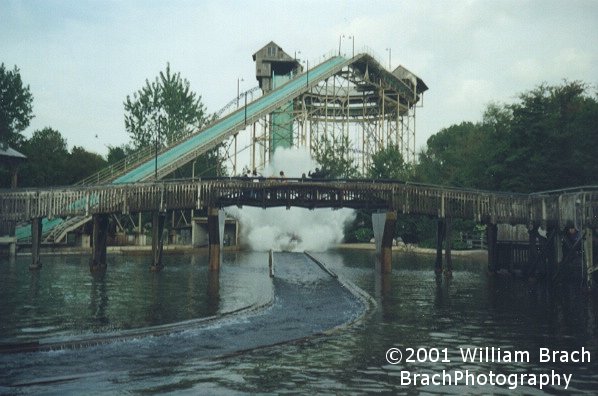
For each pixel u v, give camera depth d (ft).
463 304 99.50
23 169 289.53
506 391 48.32
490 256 158.71
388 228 155.33
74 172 328.90
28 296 103.19
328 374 52.70
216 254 156.04
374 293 115.34
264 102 283.79
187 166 331.77
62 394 46.37
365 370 54.29
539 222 141.08
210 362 56.54
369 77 331.98
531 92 189.47
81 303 94.89
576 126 171.83
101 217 162.09
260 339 67.82
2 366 54.29
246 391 47.55
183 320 78.79
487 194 150.61
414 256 248.73
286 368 54.65
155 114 356.18
